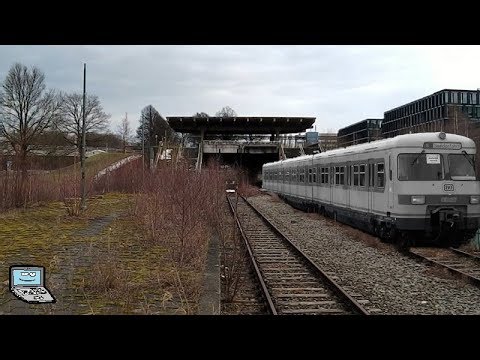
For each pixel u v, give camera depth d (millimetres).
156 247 12992
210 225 16562
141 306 7594
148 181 21000
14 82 40812
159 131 78188
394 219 15047
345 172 21016
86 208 22219
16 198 23312
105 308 7398
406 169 14867
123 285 8328
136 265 10633
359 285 10719
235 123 60562
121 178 34344
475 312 8602
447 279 11047
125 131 79125
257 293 9961
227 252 14242
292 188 34938
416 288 10305
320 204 26203
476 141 33969
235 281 10375
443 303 9172
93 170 38219
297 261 13445
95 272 9078
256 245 16484
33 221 19016
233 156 59938
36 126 42031
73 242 13859
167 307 7605
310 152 59625
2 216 20312
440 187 14781
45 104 42406
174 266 9414
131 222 18672
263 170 52531
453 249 14602
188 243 11609
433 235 15211
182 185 14922
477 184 14992
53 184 26797
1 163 24562
